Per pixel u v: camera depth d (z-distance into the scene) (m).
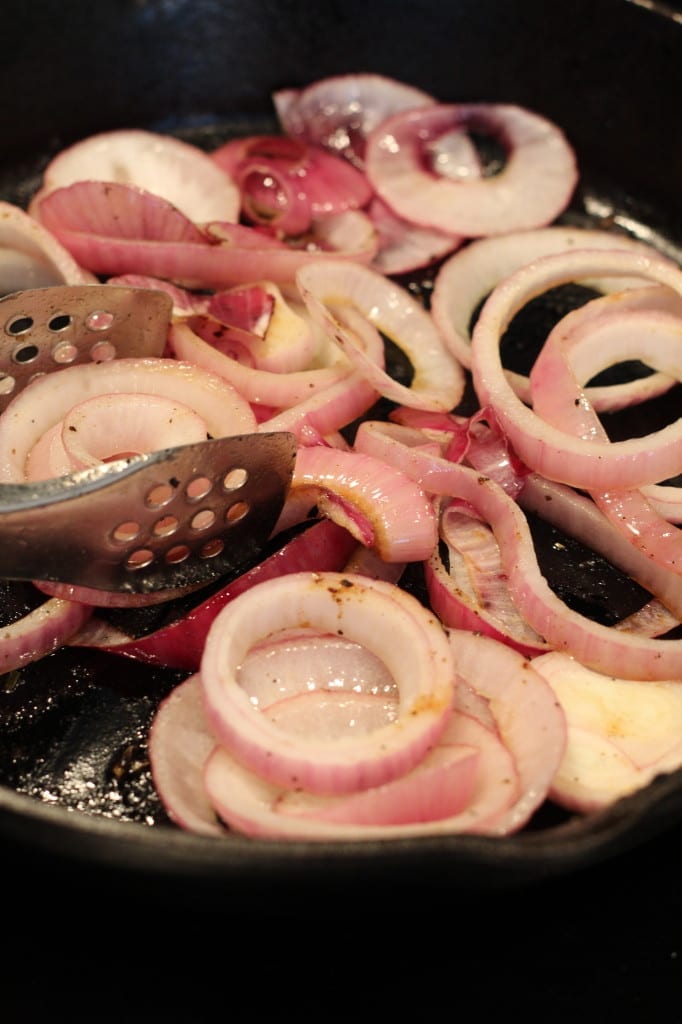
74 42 0.64
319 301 0.55
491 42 0.66
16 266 0.57
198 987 0.44
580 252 0.56
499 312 0.55
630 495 0.51
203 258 0.57
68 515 0.45
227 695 0.45
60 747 0.47
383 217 0.63
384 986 0.45
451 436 0.53
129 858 0.41
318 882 0.41
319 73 0.68
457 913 0.46
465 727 0.46
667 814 0.43
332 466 0.50
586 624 0.48
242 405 0.52
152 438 0.50
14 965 0.45
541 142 0.66
